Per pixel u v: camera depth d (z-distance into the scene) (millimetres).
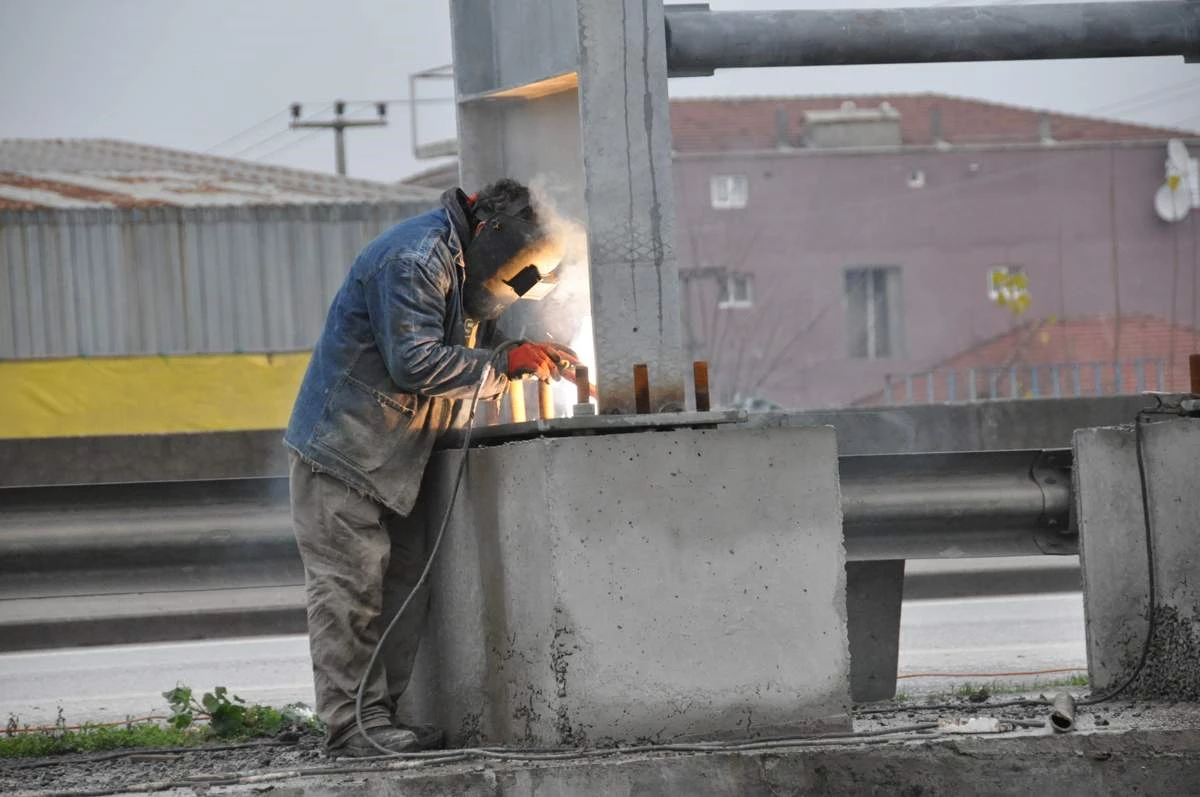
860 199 158750
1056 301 162000
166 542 14891
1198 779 12062
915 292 159500
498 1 14906
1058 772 11938
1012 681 20547
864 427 22438
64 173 96250
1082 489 14523
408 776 11320
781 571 12297
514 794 11297
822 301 156875
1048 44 14516
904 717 13875
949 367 151875
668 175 12945
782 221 156875
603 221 12828
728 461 12242
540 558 11984
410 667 13828
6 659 30391
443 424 13164
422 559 13836
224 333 78438
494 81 15070
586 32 12852
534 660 12141
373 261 12758
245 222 78562
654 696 11977
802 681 12281
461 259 13062
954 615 31953
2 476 31359
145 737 15711
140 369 58406
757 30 13859
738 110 174500
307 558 12984
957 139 175375
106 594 14922
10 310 77500
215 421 59000
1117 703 13734
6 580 14688
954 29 14227
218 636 18078
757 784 11539
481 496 12836
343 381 12828
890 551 15781
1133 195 163500
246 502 15188
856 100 183000
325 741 13516
